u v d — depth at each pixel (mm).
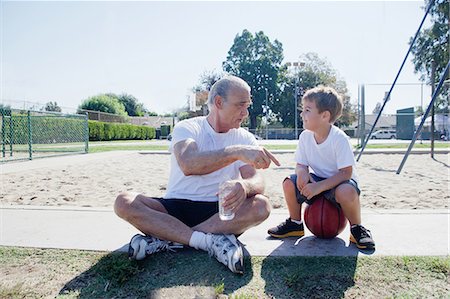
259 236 2414
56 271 1806
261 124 50906
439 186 4781
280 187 4746
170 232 1972
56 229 2535
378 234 2393
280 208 3539
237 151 1955
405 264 1846
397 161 8555
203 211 2201
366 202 3756
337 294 1552
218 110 2221
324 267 1824
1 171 6570
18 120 11984
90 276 1744
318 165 2395
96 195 4266
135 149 14430
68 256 1999
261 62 49344
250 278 1709
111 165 7895
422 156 9852
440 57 23531
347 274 1737
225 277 1719
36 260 1949
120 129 33594
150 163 8414
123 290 1599
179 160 2066
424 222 2695
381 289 1595
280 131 38938
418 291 1572
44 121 14242
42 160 9055
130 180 5531
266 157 1910
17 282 1680
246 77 49500
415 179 5480
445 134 21438
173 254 1990
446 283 1646
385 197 4008
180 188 2232
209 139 2258
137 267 1803
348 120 45625
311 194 2127
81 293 1576
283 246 2172
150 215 1971
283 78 50156
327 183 2146
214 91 2225
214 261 1893
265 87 49031
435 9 21781
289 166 7430
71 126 14086
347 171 2217
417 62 25000
